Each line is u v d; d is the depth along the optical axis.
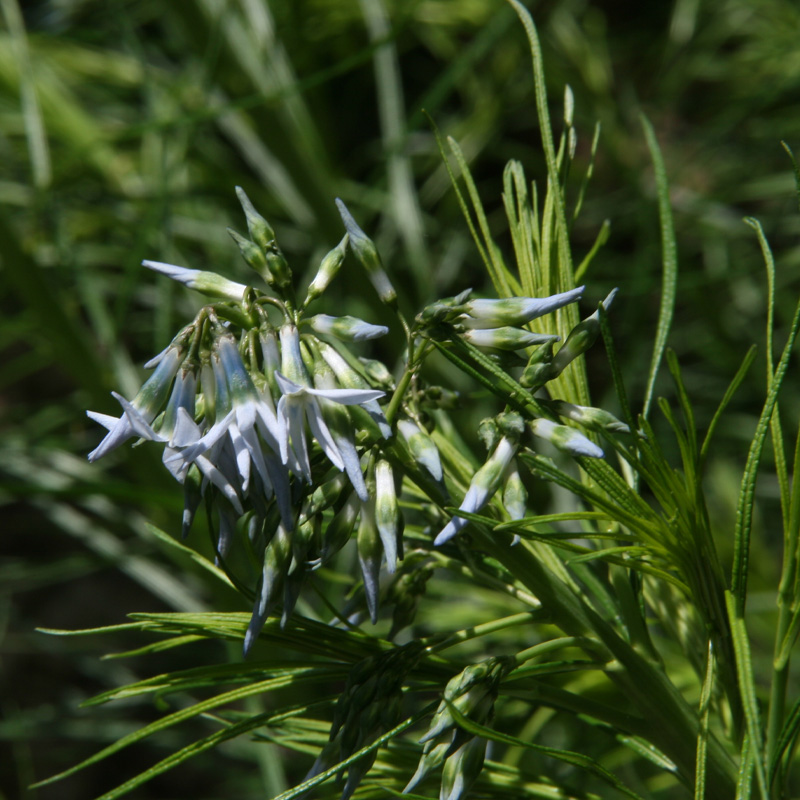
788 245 1.49
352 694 0.57
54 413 1.37
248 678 0.59
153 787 1.64
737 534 0.56
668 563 0.58
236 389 0.56
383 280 0.57
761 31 1.50
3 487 0.79
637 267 1.18
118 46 1.50
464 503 0.56
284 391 0.55
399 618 0.60
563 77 1.45
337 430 0.56
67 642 1.35
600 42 1.54
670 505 0.57
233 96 1.21
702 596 0.58
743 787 0.56
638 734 0.59
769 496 1.30
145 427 0.55
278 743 0.61
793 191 1.39
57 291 1.11
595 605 0.62
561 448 0.56
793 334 0.56
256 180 1.49
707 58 1.53
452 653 0.90
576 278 0.61
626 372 1.23
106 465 1.25
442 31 1.45
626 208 1.39
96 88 1.49
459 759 0.57
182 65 1.55
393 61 1.35
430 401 0.58
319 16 1.36
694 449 0.57
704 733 0.57
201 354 0.56
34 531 1.81
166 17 1.49
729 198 1.40
